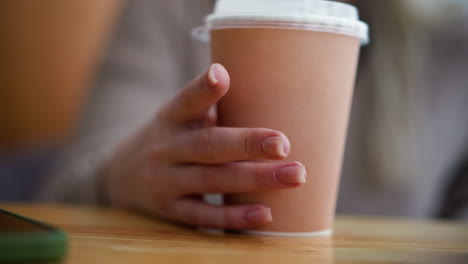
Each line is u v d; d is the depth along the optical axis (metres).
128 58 0.95
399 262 0.41
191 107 0.50
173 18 1.06
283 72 0.48
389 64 0.99
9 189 1.52
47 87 1.77
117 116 0.84
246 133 0.47
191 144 0.50
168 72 1.01
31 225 0.38
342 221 0.62
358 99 1.01
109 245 0.42
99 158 0.75
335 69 0.49
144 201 0.58
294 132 0.48
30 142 1.79
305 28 0.48
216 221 0.50
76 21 1.75
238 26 0.48
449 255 0.44
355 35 0.50
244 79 0.48
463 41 1.08
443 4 1.06
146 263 0.37
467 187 1.09
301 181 0.47
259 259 0.40
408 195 1.02
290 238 0.49
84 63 1.80
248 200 0.49
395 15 0.99
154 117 0.57
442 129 1.09
